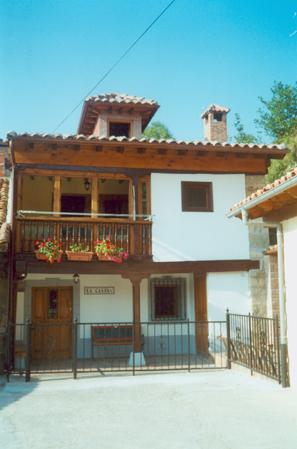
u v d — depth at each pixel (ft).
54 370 36.17
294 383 27.58
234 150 42.11
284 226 29.50
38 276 44.68
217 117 53.78
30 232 39.29
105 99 53.16
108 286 45.85
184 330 46.01
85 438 19.17
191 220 42.68
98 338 42.91
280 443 18.20
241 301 42.32
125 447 17.98
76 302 45.03
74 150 40.98
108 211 53.01
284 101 103.14
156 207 42.22
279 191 25.04
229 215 33.24
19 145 39.78
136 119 54.95
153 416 22.38
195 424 20.90
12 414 23.08
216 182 43.70
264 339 31.37
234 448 17.71
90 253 39.11
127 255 40.04
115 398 26.25
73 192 52.49
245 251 43.14
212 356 39.86
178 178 43.04
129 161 41.93
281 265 29.50
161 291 46.37
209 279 42.06
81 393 27.66
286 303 28.94
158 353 45.24
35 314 44.42
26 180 51.08
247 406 23.85
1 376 33.76
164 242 41.83
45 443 18.61
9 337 34.06
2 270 38.37
